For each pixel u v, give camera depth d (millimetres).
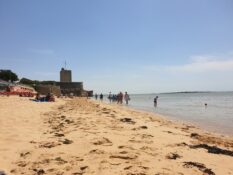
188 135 11180
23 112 17156
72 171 5492
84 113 18109
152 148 7773
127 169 5648
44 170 5543
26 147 7469
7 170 5484
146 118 18266
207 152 7680
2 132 9625
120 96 54375
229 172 5938
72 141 8281
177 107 44094
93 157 6477
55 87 69438
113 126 12070
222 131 14797
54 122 12906
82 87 96000
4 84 62625
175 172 5633
